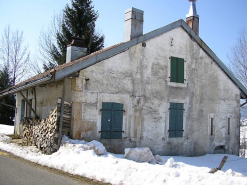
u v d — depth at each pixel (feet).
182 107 37.60
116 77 31.89
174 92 36.91
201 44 40.22
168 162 24.14
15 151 30.48
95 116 30.19
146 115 34.09
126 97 32.55
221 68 42.78
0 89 92.89
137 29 34.58
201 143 39.42
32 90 43.57
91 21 83.87
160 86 35.55
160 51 35.86
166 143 35.68
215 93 41.78
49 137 28.91
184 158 34.60
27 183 18.62
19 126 48.65
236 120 44.50
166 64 36.32
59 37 83.82
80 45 44.39
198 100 39.50
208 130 40.47
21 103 49.01
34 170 22.65
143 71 34.14
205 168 26.68
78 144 26.09
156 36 35.55
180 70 37.68
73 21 81.87
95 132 30.12
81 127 29.19
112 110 31.42
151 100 34.65
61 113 28.12
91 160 22.63
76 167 22.12
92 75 30.17
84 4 83.46
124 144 32.14
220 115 42.24
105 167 21.03
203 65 40.47
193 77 39.11
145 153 26.71
